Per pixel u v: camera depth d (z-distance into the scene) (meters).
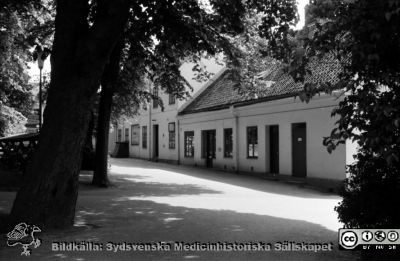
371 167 6.81
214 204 13.55
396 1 5.14
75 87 9.05
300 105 19.97
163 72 19.03
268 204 13.73
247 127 24.39
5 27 19.39
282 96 20.64
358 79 6.28
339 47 6.70
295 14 10.35
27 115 34.91
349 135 6.12
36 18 18.66
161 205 13.12
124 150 44.22
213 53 14.79
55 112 9.04
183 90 19.89
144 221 10.45
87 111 9.29
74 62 9.05
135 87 20.83
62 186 9.17
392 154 5.48
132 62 17.70
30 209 8.84
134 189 17.20
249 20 14.19
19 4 15.16
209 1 13.19
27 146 23.44
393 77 5.92
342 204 7.17
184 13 13.65
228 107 25.50
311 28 6.91
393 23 5.60
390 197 6.48
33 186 8.91
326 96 18.11
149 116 38.50
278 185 19.47
